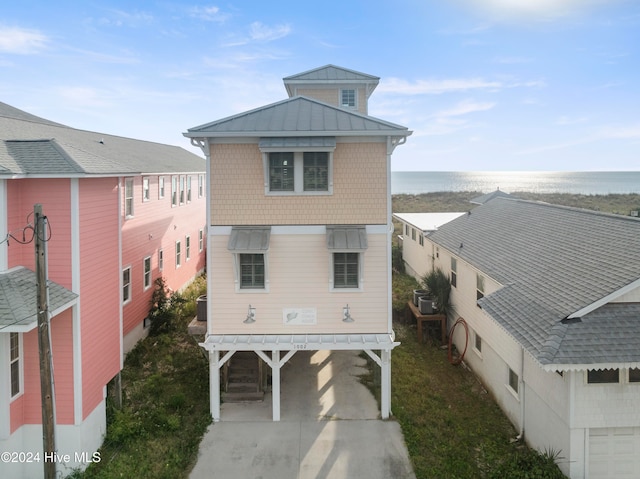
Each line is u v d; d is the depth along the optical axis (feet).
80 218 34.37
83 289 34.81
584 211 48.44
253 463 34.76
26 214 33.55
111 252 40.29
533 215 57.00
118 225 41.93
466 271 54.13
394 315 68.23
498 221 62.34
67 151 35.53
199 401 43.75
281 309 41.06
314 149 38.99
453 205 224.33
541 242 47.42
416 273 87.40
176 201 75.72
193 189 86.74
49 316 28.63
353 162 40.65
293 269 41.01
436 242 66.95
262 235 40.01
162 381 47.21
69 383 33.86
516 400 39.34
